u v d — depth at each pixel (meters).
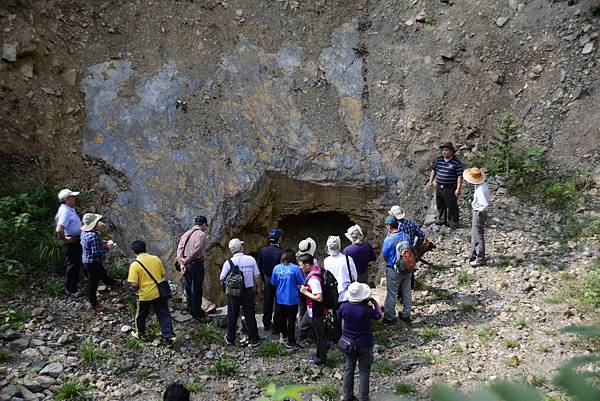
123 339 8.12
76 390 6.82
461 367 7.60
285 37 13.58
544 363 7.42
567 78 12.38
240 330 8.88
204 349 8.23
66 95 11.46
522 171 11.67
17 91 10.79
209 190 11.23
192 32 12.98
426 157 12.34
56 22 12.01
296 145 12.29
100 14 12.62
